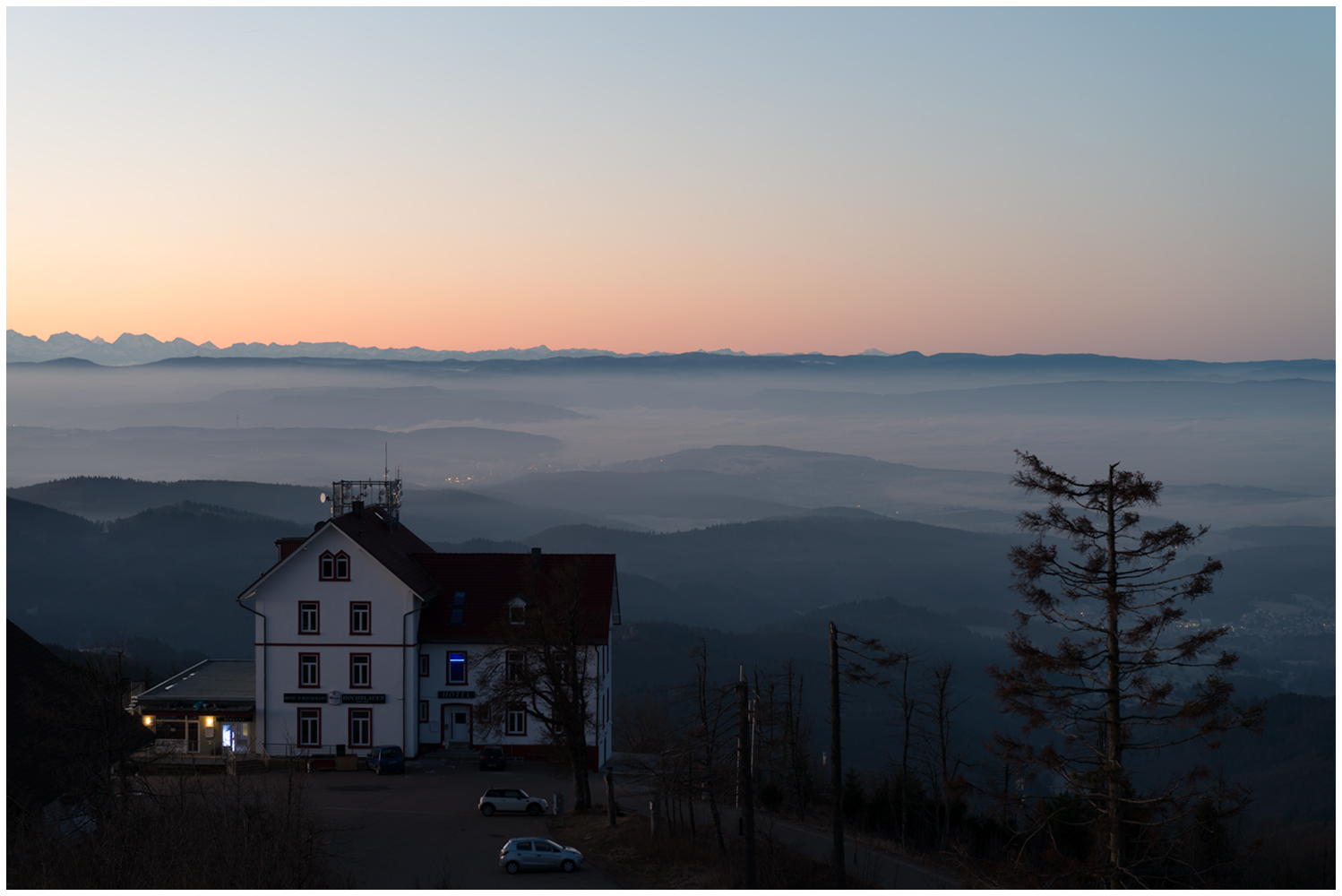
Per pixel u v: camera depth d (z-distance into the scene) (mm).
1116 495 29594
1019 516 30938
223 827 33594
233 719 59875
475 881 38031
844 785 57375
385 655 60062
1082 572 29672
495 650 56312
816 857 45344
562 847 40781
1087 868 29422
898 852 47781
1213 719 28422
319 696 60000
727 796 48000
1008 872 30172
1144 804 28531
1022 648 30469
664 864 41250
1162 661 28844
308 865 33344
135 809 33688
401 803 51344
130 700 58406
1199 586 28438
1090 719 29547
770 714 47812
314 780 55969
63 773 35500
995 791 36938
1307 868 48312
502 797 49375
